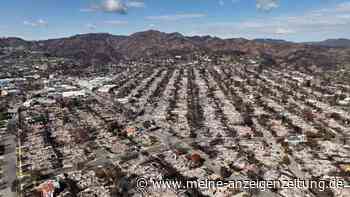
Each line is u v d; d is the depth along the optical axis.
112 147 150.50
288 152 140.50
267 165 127.06
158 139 162.38
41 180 116.69
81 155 140.88
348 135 166.62
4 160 136.38
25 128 182.75
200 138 163.50
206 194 103.94
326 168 124.00
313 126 181.00
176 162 130.50
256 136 165.00
